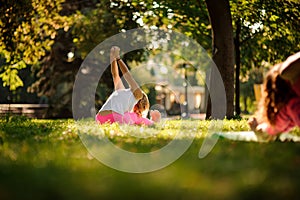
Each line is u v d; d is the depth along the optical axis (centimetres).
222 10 1383
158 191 323
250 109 3619
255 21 1959
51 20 1980
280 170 403
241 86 3562
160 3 2080
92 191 322
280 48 2116
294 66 682
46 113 3014
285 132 732
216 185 342
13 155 520
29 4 1805
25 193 317
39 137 732
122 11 2539
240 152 526
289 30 1983
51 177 377
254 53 2241
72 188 333
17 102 4147
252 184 346
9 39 1817
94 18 2705
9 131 856
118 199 298
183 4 2058
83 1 2917
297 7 1859
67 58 2977
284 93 699
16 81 2364
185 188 333
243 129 941
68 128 945
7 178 375
